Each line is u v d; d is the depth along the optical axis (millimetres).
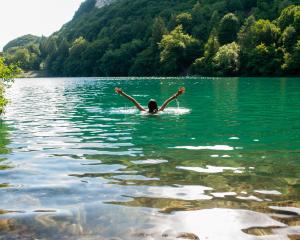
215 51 79875
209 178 5027
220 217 3662
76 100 20312
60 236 3244
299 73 66688
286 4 88438
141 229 3385
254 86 31531
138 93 25250
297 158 6133
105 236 3242
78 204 4035
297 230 3354
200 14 104812
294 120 10844
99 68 111000
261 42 72375
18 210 3873
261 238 3205
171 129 9414
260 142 7559
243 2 107062
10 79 12578
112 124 10523
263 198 4199
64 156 6508
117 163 5938
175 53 87938
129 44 109188
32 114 13477
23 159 6289
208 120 11016
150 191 4480
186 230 3373
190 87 31312
